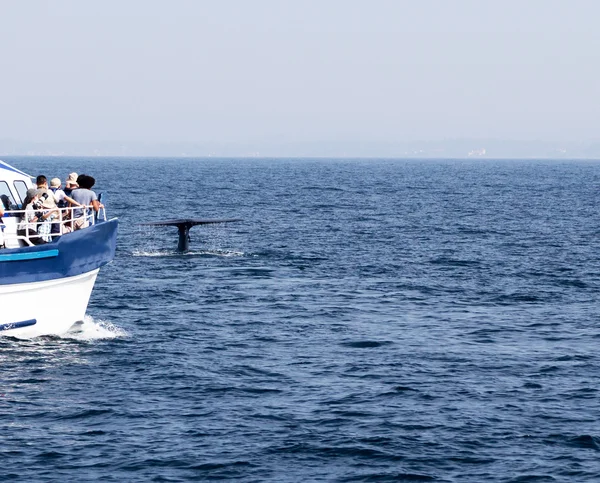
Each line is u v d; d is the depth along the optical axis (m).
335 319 44.09
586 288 54.72
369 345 38.31
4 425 27.03
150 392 30.67
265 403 29.61
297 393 30.83
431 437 26.47
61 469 23.78
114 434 26.44
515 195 175.25
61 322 36.69
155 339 38.75
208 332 40.66
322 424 27.55
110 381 31.84
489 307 47.81
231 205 133.12
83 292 36.97
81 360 34.47
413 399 30.17
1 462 24.17
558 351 37.47
